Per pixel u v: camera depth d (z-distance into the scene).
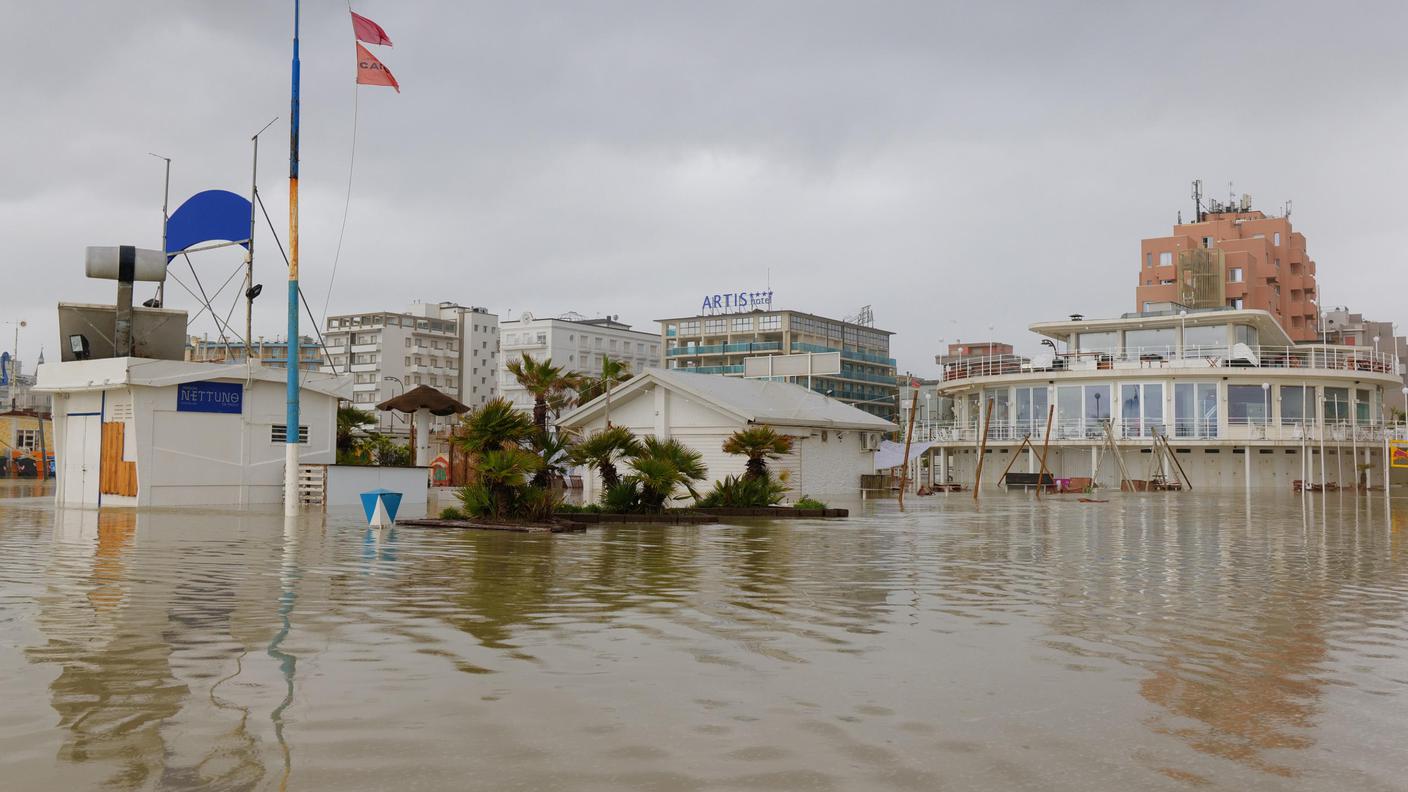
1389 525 24.64
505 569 12.91
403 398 38.12
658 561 14.20
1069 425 62.84
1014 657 7.32
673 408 40.72
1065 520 26.45
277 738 5.05
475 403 151.62
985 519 26.83
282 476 31.89
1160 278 97.12
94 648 7.29
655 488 25.00
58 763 4.63
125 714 5.46
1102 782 4.56
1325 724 5.57
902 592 11.00
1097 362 63.06
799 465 42.62
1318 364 63.03
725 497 28.50
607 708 5.71
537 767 4.65
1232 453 60.31
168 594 10.18
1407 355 123.06
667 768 4.66
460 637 7.88
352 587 10.91
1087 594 10.96
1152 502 40.00
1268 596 10.90
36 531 18.81
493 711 5.61
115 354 31.09
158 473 28.98
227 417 30.59
